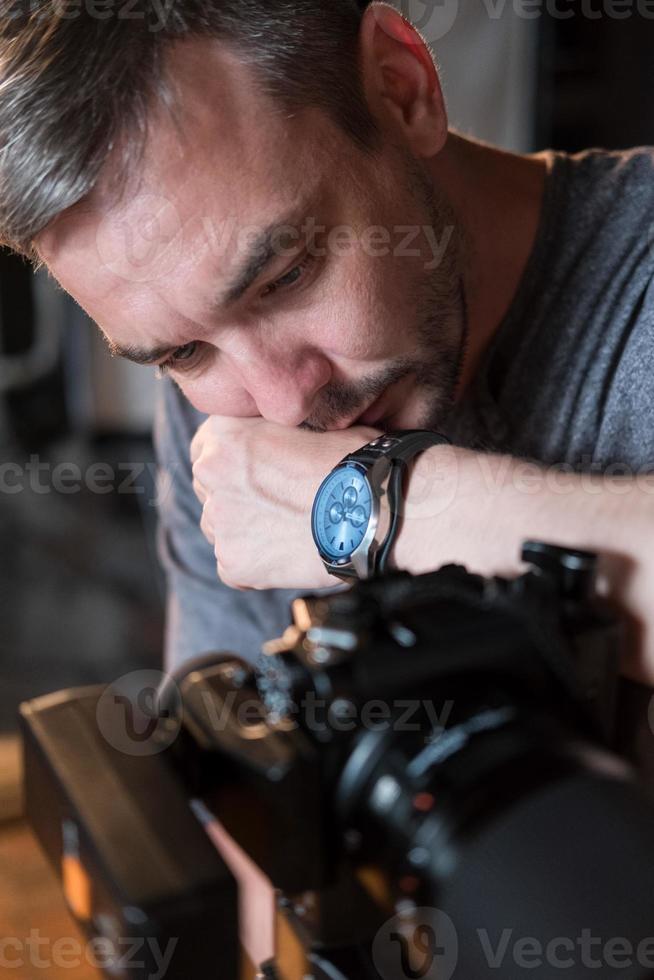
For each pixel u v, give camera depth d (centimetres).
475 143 89
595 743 52
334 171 71
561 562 52
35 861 84
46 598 267
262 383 75
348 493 71
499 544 62
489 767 46
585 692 51
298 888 49
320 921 51
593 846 42
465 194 85
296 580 80
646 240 88
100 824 45
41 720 52
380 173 75
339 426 80
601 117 277
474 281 87
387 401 81
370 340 76
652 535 57
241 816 49
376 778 47
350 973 51
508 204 89
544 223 90
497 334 91
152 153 66
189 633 110
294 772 47
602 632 51
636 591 57
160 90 65
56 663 239
